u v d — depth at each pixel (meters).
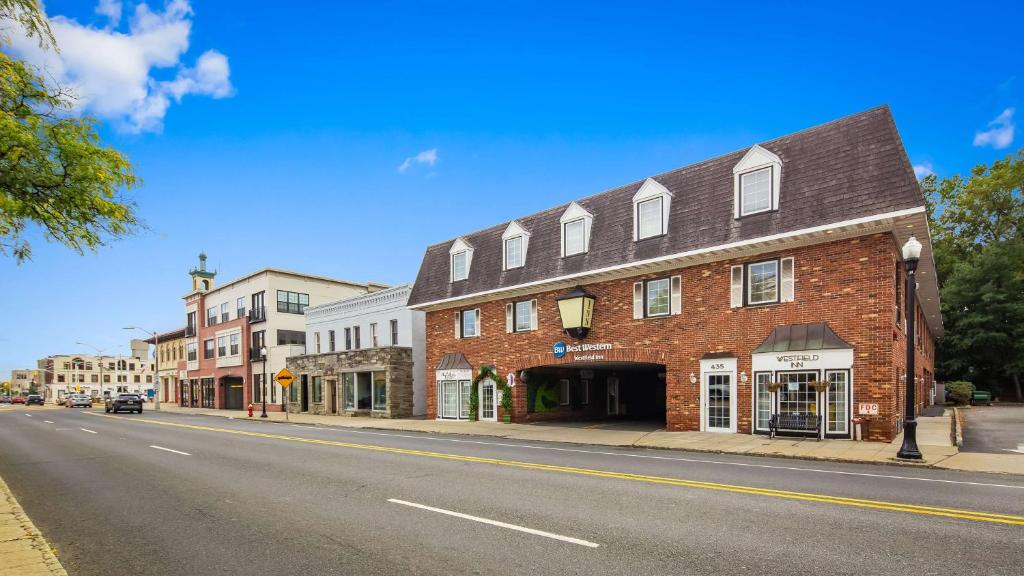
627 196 22.41
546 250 24.59
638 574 5.39
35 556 5.91
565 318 22.67
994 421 22.50
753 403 17.66
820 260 16.78
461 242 28.28
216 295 51.97
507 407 25.30
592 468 11.75
